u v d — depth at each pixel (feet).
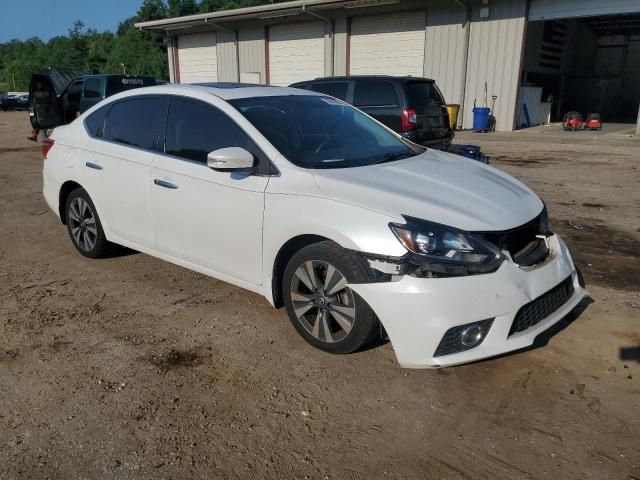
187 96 13.79
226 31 77.05
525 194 11.93
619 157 37.01
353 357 11.30
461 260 9.56
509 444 8.71
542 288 10.21
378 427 9.16
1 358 11.39
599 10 49.80
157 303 14.01
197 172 12.92
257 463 8.36
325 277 10.91
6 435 9.00
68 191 17.42
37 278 15.83
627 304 13.52
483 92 57.31
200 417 9.44
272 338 12.13
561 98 75.00
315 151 12.42
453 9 57.06
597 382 10.28
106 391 10.20
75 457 8.48
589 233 19.65
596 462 8.28
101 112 16.21
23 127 70.95
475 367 10.85
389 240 9.78
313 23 67.87
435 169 12.42
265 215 11.57
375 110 30.73
